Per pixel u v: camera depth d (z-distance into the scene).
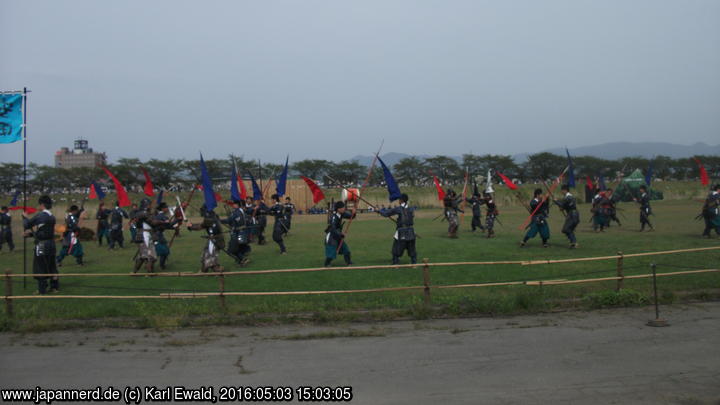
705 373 5.35
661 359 5.80
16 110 10.27
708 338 6.57
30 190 47.38
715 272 9.88
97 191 18.39
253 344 6.67
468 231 19.56
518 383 5.15
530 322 7.57
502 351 6.21
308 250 14.80
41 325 7.48
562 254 12.73
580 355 5.99
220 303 8.09
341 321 7.80
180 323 7.63
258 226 16.25
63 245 13.12
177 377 5.46
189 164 44.97
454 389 5.01
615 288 9.02
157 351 6.40
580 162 63.09
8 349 6.54
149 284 10.02
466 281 9.65
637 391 4.89
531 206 14.12
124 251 16.23
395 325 7.55
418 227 21.59
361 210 35.28
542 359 5.88
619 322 7.43
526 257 12.31
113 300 8.70
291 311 8.12
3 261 14.49
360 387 5.11
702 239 15.19
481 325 7.46
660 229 18.61
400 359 5.97
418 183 61.56
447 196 17.28
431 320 7.82
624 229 19.08
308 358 6.05
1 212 16.72
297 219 30.11
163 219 11.98
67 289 9.84
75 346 6.64
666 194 43.47
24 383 5.33
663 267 10.40
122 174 43.94
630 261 11.27
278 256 13.55
